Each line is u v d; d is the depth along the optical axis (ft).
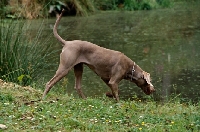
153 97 38.68
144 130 23.67
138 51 58.90
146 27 80.94
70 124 24.08
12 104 27.40
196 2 128.26
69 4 94.94
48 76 45.09
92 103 29.84
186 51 58.95
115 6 111.65
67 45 32.12
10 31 39.47
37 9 84.33
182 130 23.89
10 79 37.81
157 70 48.67
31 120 24.38
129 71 33.42
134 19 92.58
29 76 35.04
